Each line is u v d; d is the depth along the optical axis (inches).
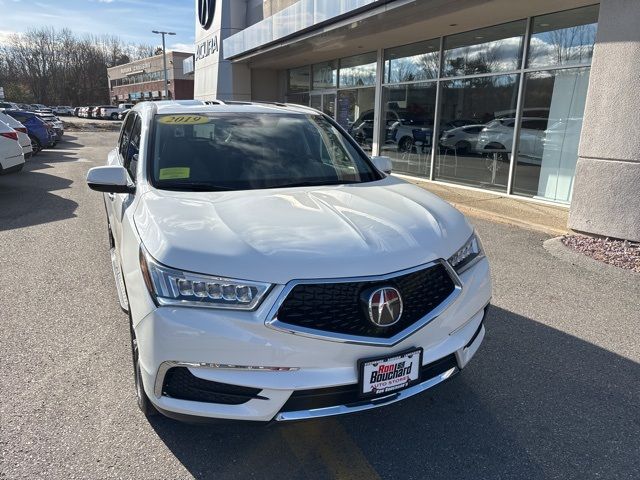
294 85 713.0
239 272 85.0
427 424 108.6
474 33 395.5
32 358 133.3
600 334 150.9
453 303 97.3
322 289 85.7
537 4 313.7
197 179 124.1
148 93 3196.4
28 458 95.8
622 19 223.5
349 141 157.4
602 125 236.4
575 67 323.0
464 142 415.8
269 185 126.1
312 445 101.7
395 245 94.1
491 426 108.0
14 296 176.1
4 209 328.2
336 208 108.5
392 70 495.2
